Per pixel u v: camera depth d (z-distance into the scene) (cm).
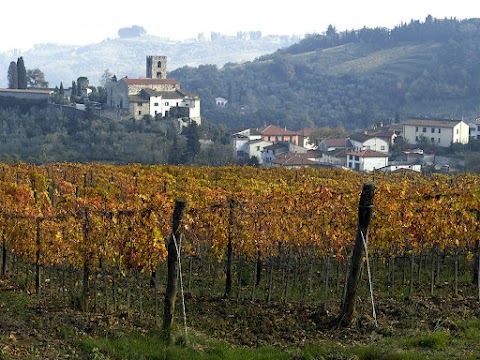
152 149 17062
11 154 15488
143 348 2189
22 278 3359
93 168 5931
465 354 2036
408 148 19675
